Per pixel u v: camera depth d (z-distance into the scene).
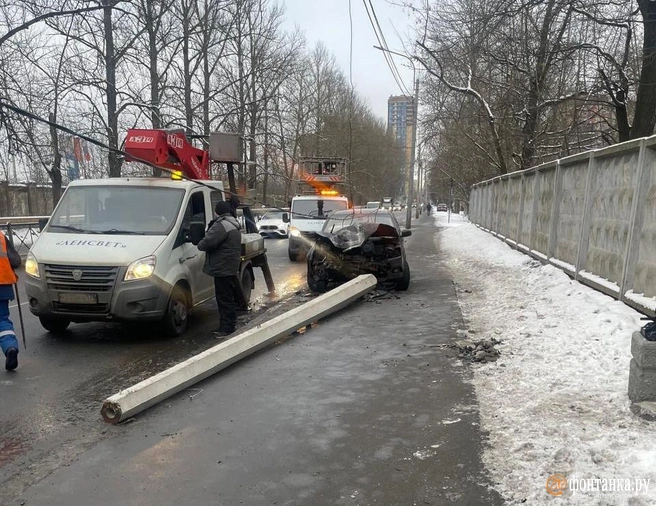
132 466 3.39
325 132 45.84
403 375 5.01
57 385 5.01
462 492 2.99
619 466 3.04
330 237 9.59
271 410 4.25
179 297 6.76
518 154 18.33
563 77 17.05
